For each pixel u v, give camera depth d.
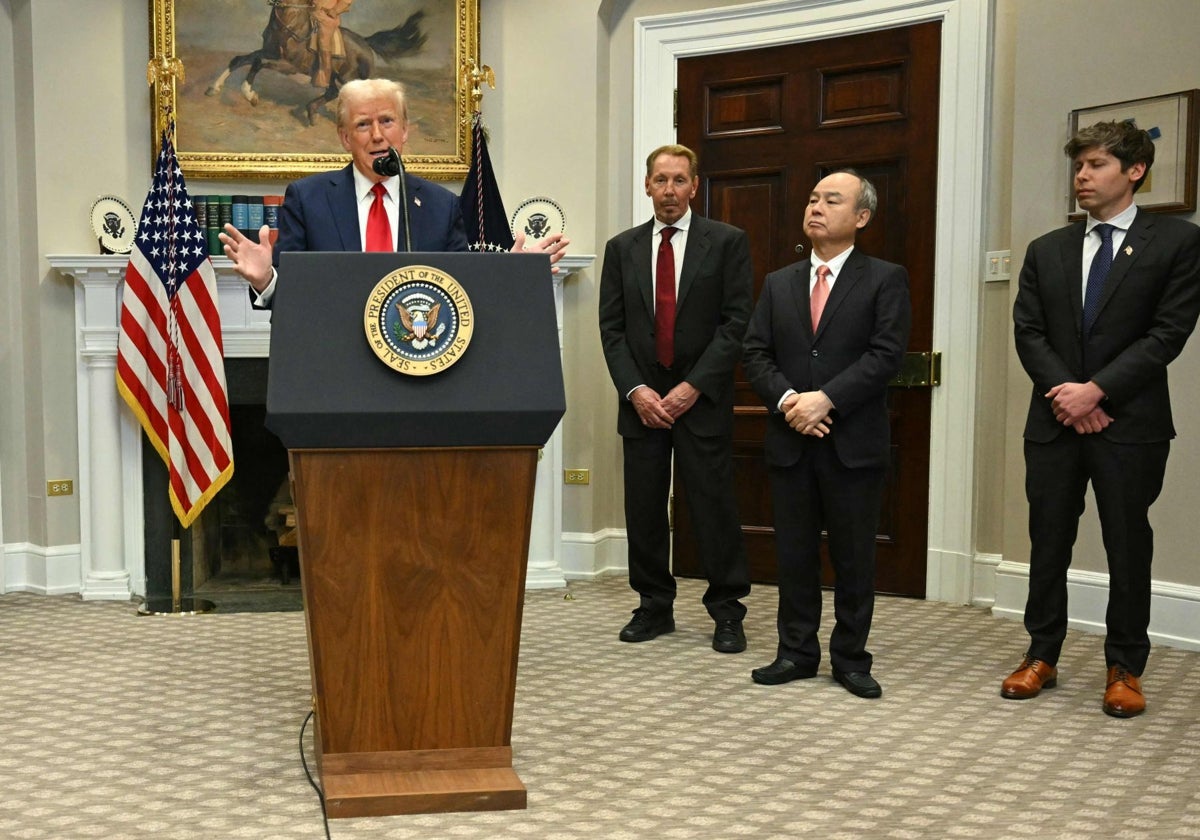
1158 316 3.21
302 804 2.45
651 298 4.09
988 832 2.33
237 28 5.13
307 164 5.17
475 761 2.43
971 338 4.70
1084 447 3.28
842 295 3.39
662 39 5.30
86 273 4.90
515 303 2.25
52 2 5.00
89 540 5.01
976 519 4.73
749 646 4.03
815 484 3.47
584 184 5.30
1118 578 3.23
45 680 3.57
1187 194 3.95
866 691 3.35
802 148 5.08
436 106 5.25
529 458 2.33
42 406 5.07
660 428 4.05
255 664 3.79
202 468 4.73
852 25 4.91
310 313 2.17
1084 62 4.24
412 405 2.16
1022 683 3.35
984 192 4.67
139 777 2.64
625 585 5.22
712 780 2.64
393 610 2.34
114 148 5.10
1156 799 2.53
